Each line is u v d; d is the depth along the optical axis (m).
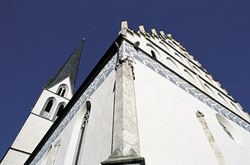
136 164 3.96
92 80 11.82
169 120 7.23
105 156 5.46
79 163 7.22
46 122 26.59
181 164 5.78
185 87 11.59
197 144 7.33
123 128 5.07
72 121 11.14
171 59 15.30
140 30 15.73
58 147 10.96
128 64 8.20
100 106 8.15
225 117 12.90
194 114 9.38
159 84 9.08
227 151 8.81
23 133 23.59
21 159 21.12
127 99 6.21
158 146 5.70
